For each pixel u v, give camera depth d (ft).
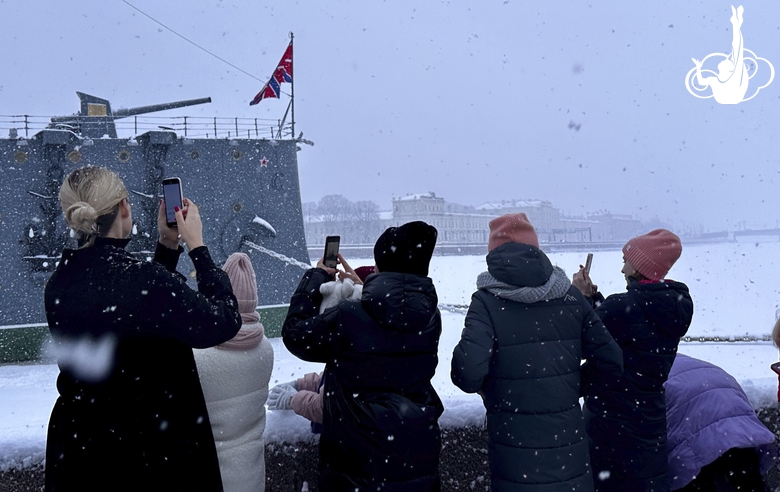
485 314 9.14
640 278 10.50
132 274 6.35
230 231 42.60
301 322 8.13
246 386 8.19
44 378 29.22
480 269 142.61
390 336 7.96
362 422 7.72
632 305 9.89
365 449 7.71
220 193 42.45
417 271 8.29
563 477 8.88
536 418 8.95
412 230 8.20
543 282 9.10
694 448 10.13
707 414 10.23
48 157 37.93
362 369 7.95
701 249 227.40
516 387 9.05
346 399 7.93
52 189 37.83
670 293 9.95
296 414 9.45
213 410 8.04
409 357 8.09
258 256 43.19
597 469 10.15
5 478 8.16
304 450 9.34
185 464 6.60
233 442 8.14
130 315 6.19
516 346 9.05
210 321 6.48
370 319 7.95
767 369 27.55
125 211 6.79
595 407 10.18
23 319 36.35
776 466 11.83
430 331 8.30
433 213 436.76
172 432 6.53
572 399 9.23
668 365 9.92
